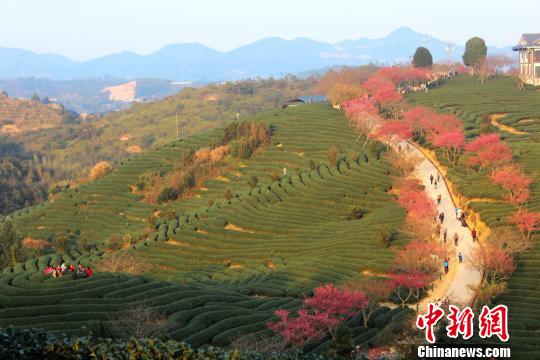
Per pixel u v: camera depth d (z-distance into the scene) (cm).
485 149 14100
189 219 13925
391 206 13238
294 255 11625
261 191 14712
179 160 18988
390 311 8400
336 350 5747
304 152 17475
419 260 9625
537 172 13362
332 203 13888
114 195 17662
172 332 7325
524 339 7169
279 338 7112
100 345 3997
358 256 10681
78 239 15300
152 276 11469
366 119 17662
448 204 12962
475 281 9419
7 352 3747
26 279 9350
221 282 10569
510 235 10038
